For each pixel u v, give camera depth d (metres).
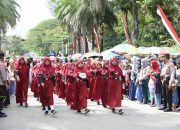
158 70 14.94
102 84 15.17
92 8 39.50
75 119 12.38
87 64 16.88
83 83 13.60
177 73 13.91
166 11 29.31
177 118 12.43
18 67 15.46
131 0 35.84
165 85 13.84
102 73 15.14
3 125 11.35
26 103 15.47
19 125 11.35
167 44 29.56
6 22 49.47
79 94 13.58
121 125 11.23
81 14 40.69
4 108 14.99
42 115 13.23
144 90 16.27
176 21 29.12
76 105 13.62
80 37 51.09
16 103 16.59
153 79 15.06
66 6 48.38
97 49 37.38
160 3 29.67
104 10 38.41
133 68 17.55
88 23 40.88
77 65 13.71
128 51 22.27
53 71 13.34
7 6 47.00
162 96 14.38
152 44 34.84
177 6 29.14
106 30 43.03
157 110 14.30
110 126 11.07
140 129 10.62
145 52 21.39
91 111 14.16
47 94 13.17
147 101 16.39
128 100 17.78
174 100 13.95
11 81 18.83
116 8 38.00
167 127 10.92
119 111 13.37
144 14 34.75
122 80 13.77
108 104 13.68
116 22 42.09
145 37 35.88
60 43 109.12
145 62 16.38
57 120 12.20
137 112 13.82
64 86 18.16
